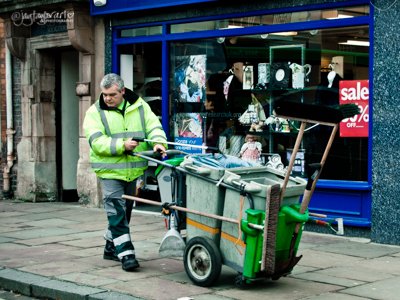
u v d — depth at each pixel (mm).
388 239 9117
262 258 6469
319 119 6363
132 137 7785
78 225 10805
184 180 7270
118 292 6711
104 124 7766
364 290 6738
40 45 13766
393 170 9047
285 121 10383
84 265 7918
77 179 13062
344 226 9594
